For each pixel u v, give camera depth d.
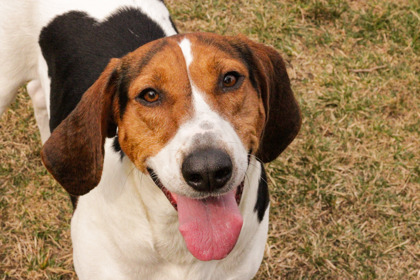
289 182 1.22
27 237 1.15
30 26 1.06
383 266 1.13
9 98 1.11
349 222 1.18
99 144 0.80
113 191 0.84
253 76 0.81
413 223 1.18
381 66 1.46
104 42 1.00
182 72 0.76
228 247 0.79
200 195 0.74
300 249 1.14
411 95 1.40
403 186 1.22
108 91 0.79
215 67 0.76
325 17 1.58
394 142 1.29
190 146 0.73
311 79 1.42
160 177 0.76
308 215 1.19
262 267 1.13
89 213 0.88
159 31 1.02
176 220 0.83
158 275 0.88
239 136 0.77
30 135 1.27
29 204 1.19
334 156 1.26
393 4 1.61
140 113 0.77
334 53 1.50
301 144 1.27
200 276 0.88
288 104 0.86
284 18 1.54
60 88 1.00
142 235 0.84
